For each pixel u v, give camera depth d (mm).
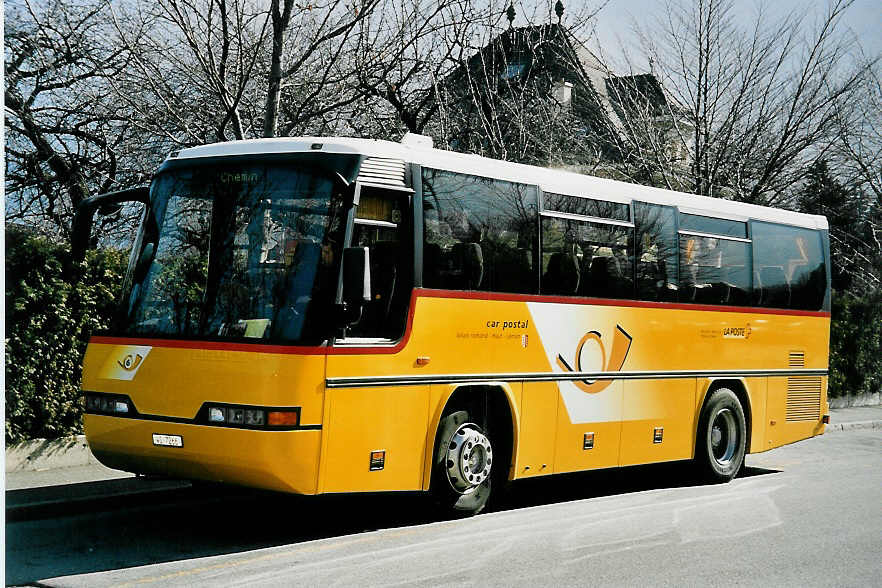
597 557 8773
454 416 9992
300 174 8945
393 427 9156
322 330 8539
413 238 9438
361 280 8328
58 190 17188
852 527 10539
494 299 10266
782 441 14758
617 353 11898
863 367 26312
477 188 10234
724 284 13648
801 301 15094
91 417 9227
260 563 8203
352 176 8883
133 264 9445
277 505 11109
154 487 10852
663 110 23688
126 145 16906
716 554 9062
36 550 8516
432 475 9875
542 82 20297
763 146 23891
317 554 8594
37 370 11531
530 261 10781
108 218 17062
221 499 11289
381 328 9141
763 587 7934
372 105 17062
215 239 9062
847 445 19312
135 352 9008
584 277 11484
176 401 8719
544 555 8773
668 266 12719
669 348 12695
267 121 13961
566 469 11219
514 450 10547
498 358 10312
